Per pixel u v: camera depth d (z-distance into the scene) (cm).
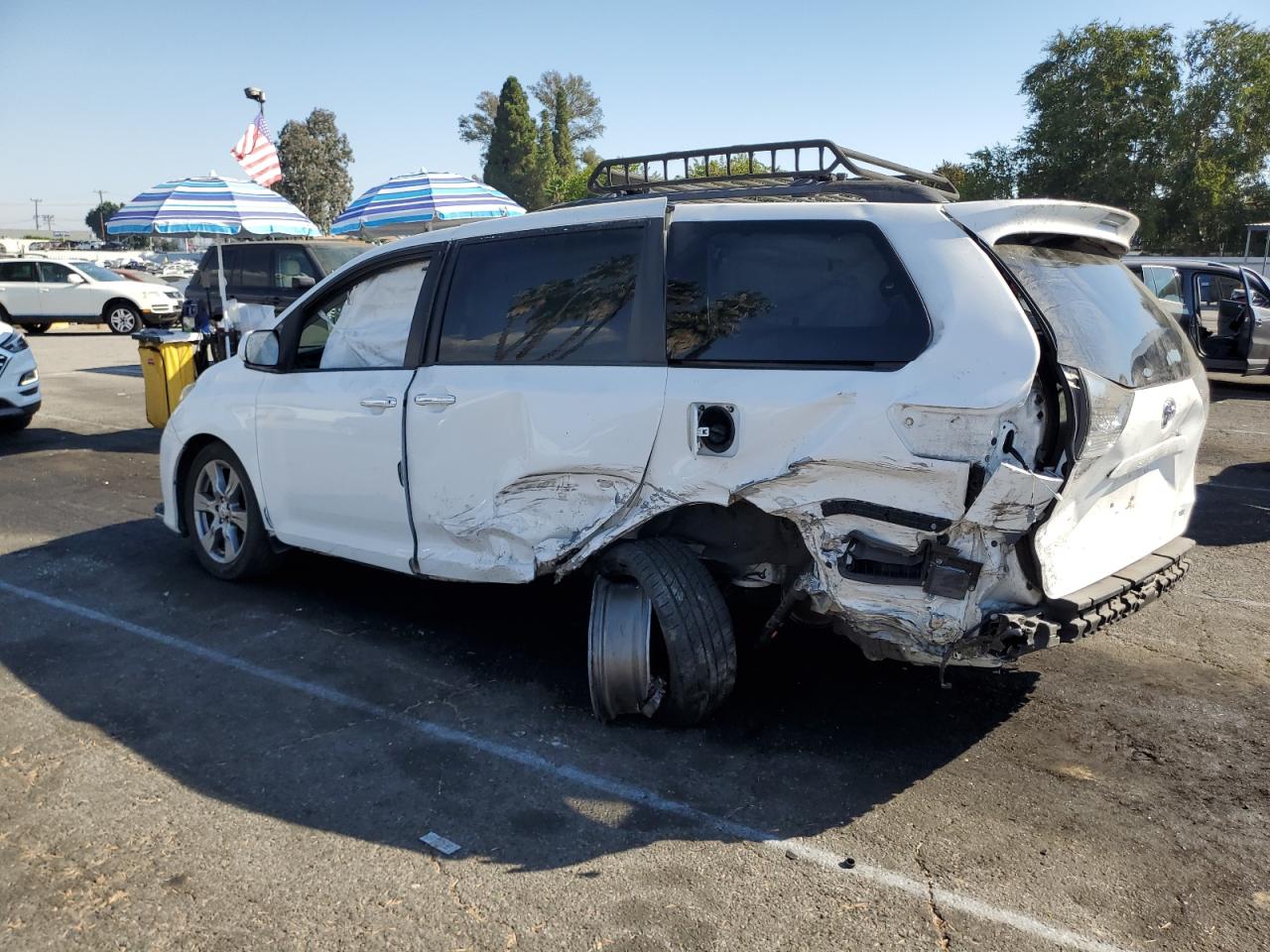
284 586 545
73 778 345
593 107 8488
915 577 321
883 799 333
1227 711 400
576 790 338
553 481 390
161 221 1177
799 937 265
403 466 438
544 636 476
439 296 436
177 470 559
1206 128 3938
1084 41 3888
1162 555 375
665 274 374
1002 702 407
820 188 393
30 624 491
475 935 267
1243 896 282
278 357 507
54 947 262
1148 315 380
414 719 390
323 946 263
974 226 335
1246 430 1068
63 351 1964
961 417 304
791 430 333
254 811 325
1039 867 296
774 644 461
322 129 6069
